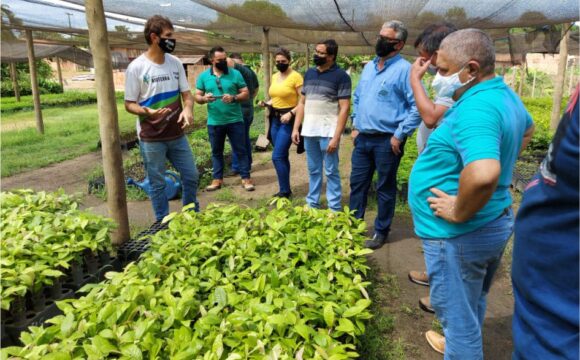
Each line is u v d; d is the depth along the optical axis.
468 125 1.89
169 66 4.18
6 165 8.01
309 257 3.09
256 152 9.29
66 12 7.82
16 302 2.72
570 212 0.94
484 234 2.12
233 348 2.04
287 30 9.77
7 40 11.47
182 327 2.12
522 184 6.29
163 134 4.21
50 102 21.03
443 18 6.12
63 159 8.90
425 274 3.75
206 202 6.07
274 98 5.91
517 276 1.10
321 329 2.20
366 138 4.16
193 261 2.88
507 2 5.39
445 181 2.16
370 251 3.10
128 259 3.75
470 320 2.26
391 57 3.91
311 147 4.92
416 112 3.65
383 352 2.86
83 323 2.14
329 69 4.63
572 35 10.05
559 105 9.14
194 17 8.13
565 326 0.95
